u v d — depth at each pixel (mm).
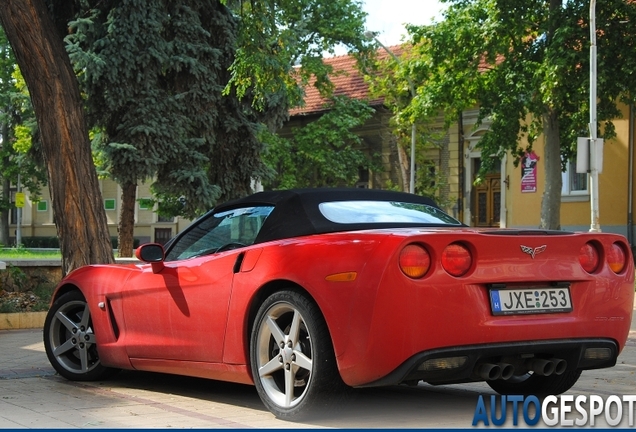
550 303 5238
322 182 39781
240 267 5637
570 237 5344
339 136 38031
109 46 22344
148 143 22656
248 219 5980
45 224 54438
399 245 4840
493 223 34406
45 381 7098
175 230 46719
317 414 5207
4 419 5359
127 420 5320
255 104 23906
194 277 5984
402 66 27562
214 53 23500
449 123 28125
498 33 24922
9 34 8828
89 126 23094
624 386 6863
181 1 23234
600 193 30031
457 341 4918
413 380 4953
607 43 23766
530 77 24906
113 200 50312
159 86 23219
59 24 23234
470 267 4996
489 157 26594
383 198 6133
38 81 8898
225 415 5500
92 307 6871
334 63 42906
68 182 8961
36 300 13344
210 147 23938
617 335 5527
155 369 6410
